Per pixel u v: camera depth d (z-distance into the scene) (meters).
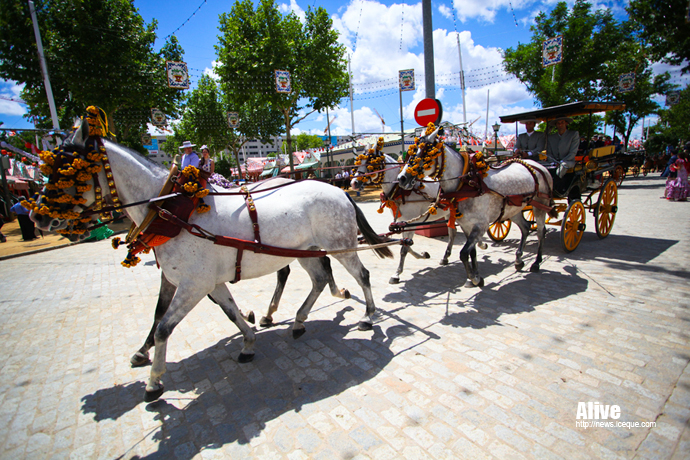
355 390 2.81
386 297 4.85
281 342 3.74
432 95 8.12
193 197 2.83
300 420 2.51
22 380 3.23
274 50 18.39
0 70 12.76
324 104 22.78
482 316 3.98
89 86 13.56
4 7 11.99
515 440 2.18
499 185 4.88
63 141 2.70
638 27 16.23
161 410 2.73
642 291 4.26
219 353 3.58
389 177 5.50
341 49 20.78
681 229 7.23
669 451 2.03
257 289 5.50
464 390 2.70
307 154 30.14
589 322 3.61
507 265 5.86
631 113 24.19
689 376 2.65
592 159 6.32
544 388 2.65
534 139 6.86
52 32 13.19
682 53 12.44
